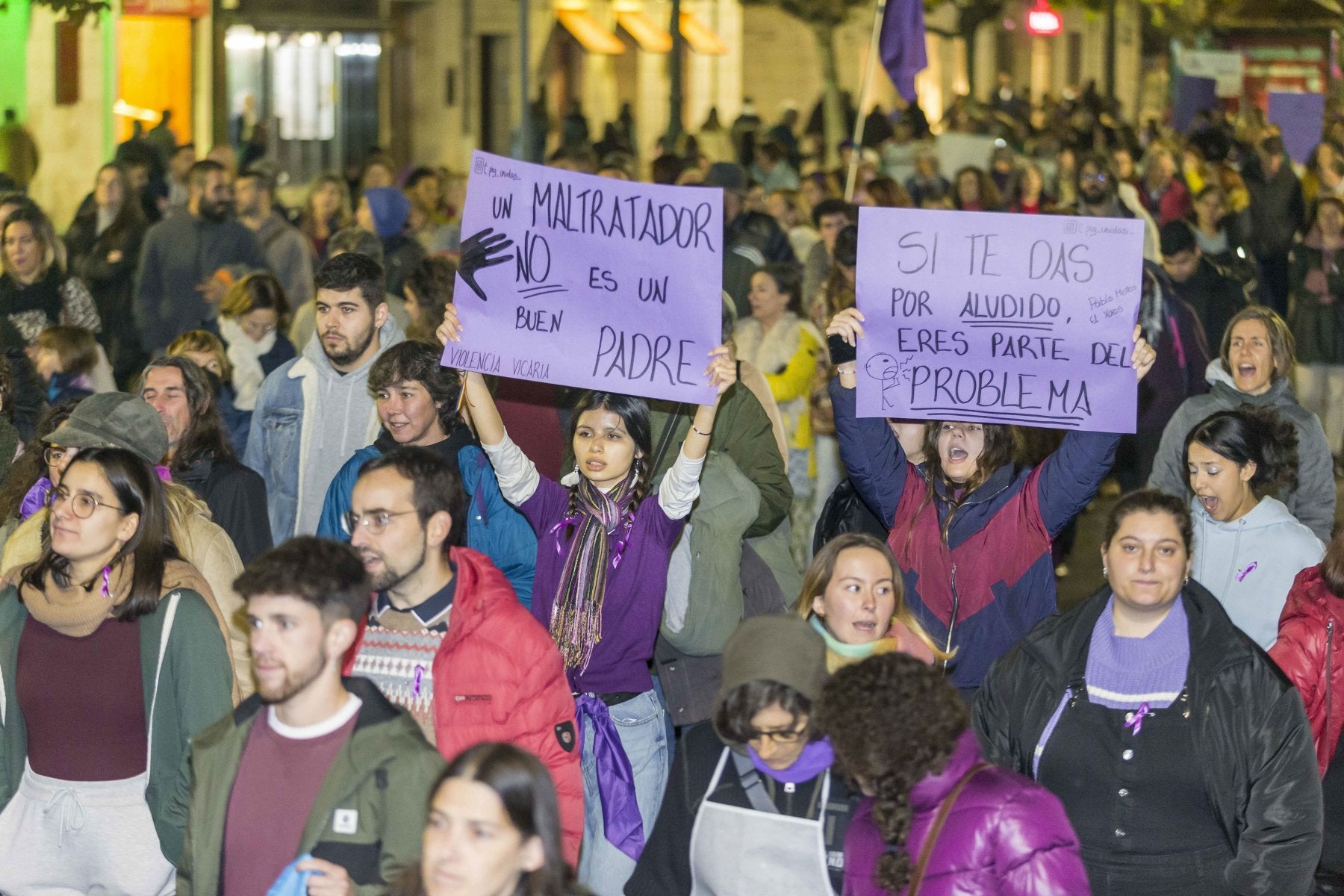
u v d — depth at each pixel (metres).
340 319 8.06
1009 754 5.72
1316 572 6.45
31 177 22.03
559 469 8.09
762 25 44.56
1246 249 18.05
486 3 36.62
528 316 6.71
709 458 7.00
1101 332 6.68
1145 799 5.44
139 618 5.68
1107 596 5.68
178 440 7.48
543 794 4.09
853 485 7.21
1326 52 39.28
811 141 32.38
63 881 5.72
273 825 4.79
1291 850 5.34
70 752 5.69
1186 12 39.25
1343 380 16.34
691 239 6.64
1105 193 15.88
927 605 6.85
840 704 4.50
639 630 6.40
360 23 32.78
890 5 13.73
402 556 5.36
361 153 33.75
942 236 6.80
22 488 7.31
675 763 5.16
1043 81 51.78
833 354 7.27
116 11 26.62
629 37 40.28
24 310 12.17
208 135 28.36
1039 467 6.82
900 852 4.57
